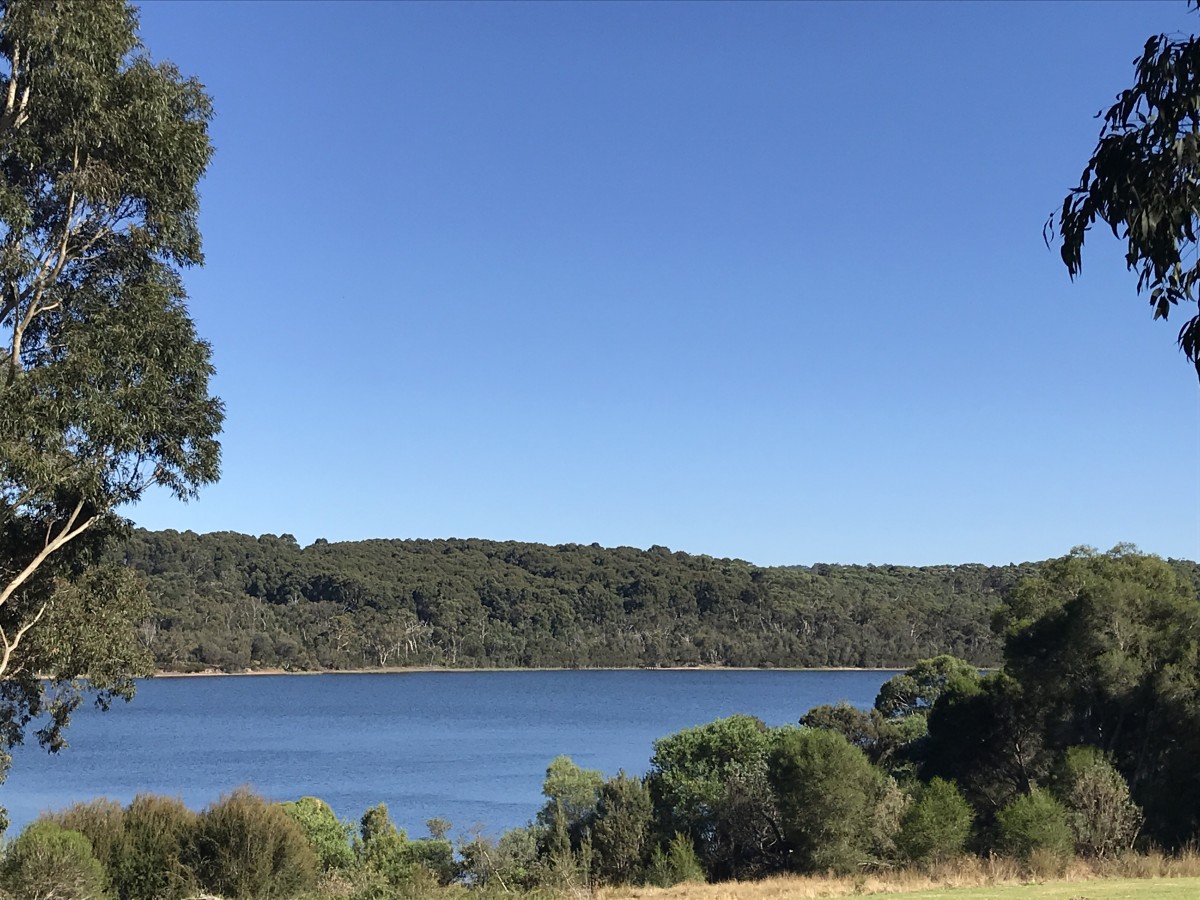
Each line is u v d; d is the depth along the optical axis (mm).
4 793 59938
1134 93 5785
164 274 17141
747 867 31641
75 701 19312
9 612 17344
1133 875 21922
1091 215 6062
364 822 33875
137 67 15938
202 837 18703
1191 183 5719
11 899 15359
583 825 33688
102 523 17547
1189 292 5852
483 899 19766
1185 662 34344
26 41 14430
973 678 45125
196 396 17172
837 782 28641
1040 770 37750
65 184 15398
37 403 14656
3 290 15680
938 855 25672
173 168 16484
